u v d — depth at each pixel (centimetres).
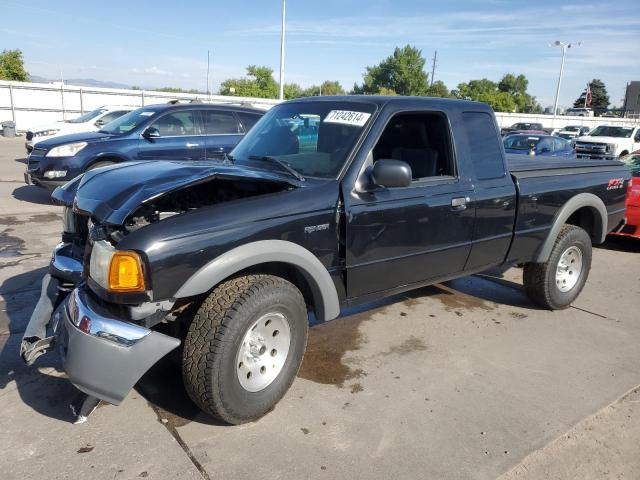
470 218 415
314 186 334
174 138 927
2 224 782
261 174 324
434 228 390
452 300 545
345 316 489
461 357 415
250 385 307
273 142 397
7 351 391
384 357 410
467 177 414
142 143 907
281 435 305
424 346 432
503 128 3659
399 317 493
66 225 372
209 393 287
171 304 280
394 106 376
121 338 266
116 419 312
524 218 460
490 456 295
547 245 487
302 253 318
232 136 973
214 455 284
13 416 312
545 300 507
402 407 340
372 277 365
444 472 280
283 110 425
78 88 2845
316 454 289
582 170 521
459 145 412
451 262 417
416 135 423
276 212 309
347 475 274
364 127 361
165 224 277
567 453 301
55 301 339
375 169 333
